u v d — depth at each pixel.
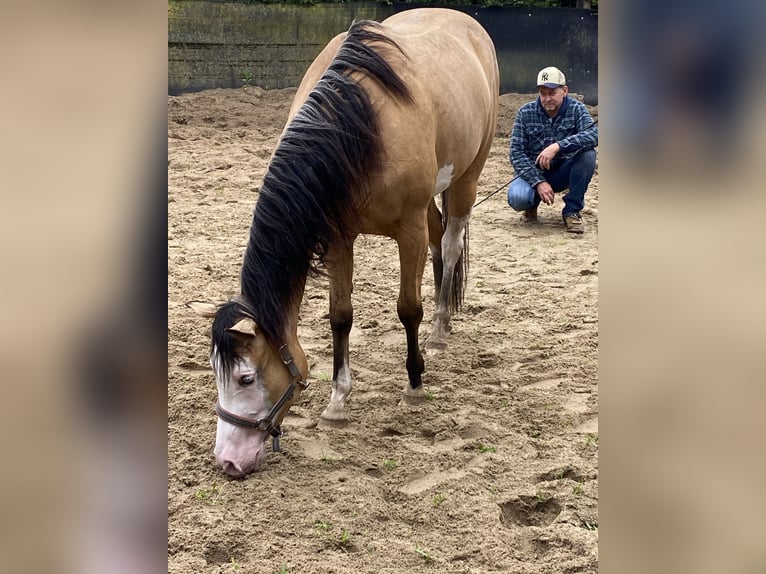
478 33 4.35
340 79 2.95
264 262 2.67
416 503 2.73
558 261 5.53
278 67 10.80
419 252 3.29
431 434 3.23
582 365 3.85
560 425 3.29
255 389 2.67
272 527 2.57
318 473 2.91
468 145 3.75
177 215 6.36
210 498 2.72
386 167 3.02
